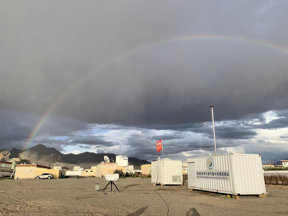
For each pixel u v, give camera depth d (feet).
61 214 31.83
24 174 158.40
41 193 59.93
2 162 212.64
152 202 44.86
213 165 60.03
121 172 186.39
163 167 88.17
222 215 32.30
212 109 91.25
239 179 52.65
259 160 55.83
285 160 158.51
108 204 41.75
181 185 87.56
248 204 42.83
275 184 86.94
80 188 76.33
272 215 32.68
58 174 171.22
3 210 34.65
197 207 38.99
